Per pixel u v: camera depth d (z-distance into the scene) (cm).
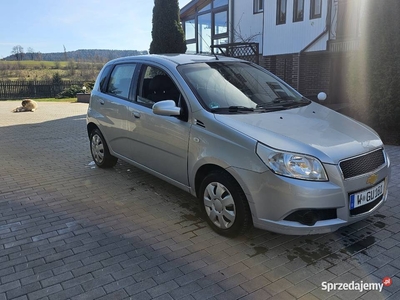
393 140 704
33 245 340
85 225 381
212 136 338
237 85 411
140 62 472
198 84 387
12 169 599
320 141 309
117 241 345
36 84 2691
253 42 1529
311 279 281
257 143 303
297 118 358
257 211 306
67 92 2597
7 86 2627
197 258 313
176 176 396
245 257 314
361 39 734
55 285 277
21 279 286
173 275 288
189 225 377
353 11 1138
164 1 1196
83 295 265
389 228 360
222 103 372
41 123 1149
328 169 288
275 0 1403
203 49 1847
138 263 306
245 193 311
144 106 439
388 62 695
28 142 830
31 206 436
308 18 1290
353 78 764
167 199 450
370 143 330
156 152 420
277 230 301
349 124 368
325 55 1326
